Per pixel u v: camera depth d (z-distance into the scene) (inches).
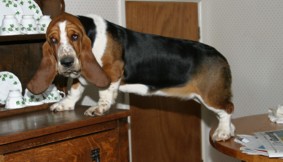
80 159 69.0
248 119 102.0
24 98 84.6
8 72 87.7
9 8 87.2
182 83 77.8
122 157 75.3
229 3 137.3
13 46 88.9
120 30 76.2
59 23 67.6
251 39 134.5
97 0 104.8
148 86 77.7
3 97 86.5
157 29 125.3
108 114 72.0
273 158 70.6
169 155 131.3
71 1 98.6
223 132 80.8
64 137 66.4
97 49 72.3
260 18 132.1
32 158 62.7
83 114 74.6
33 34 81.0
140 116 121.6
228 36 138.8
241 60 137.5
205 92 78.0
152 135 125.7
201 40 139.9
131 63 75.4
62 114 76.0
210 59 78.3
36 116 76.3
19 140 60.4
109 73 73.4
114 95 74.8
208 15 140.9
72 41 67.8
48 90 87.7
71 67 67.4
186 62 77.0
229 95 79.7
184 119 135.0
